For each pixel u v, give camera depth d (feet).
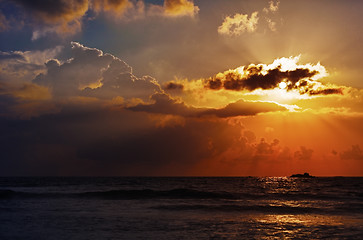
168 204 127.24
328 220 90.27
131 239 63.72
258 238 66.08
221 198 157.28
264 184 376.68
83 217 90.07
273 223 84.23
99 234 67.92
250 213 103.65
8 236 65.98
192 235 67.87
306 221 88.17
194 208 114.62
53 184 320.70
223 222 84.79
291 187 290.97
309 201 146.51
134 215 95.14
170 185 326.44
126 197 156.04
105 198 151.94
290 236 68.39
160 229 73.82
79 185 299.79
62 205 120.37
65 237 65.16
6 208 109.91
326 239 65.92
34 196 153.07
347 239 66.03
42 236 66.03
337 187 295.28
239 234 69.67
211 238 65.36
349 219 92.38
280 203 135.33
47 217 89.71
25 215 93.45
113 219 87.10
